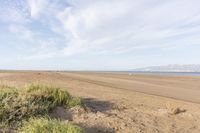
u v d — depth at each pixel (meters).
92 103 9.38
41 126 5.71
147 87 23.73
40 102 7.52
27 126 5.92
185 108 10.55
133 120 7.78
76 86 17.17
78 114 7.45
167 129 7.38
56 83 18.45
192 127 7.85
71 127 5.76
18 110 6.73
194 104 12.42
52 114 7.16
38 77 24.34
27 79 20.53
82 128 6.18
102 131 6.57
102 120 7.31
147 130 7.04
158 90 20.94
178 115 9.22
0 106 6.71
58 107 7.75
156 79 43.47
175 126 7.77
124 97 12.66
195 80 41.56
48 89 8.59
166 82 34.66
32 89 8.59
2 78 20.52
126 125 7.19
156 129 7.24
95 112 7.96
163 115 9.01
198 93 19.91
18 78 21.27
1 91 7.88
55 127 5.75
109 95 12.82
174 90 21.83
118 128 6.89
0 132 5.71
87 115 7.51
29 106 7.00
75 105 8.13
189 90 22.53
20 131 5.86
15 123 6.23
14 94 7.75
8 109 6.62
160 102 12.13
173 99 14.53
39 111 7.00
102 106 9.08
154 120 8.16
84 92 13.02
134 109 9.42
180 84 30.89
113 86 21.44
